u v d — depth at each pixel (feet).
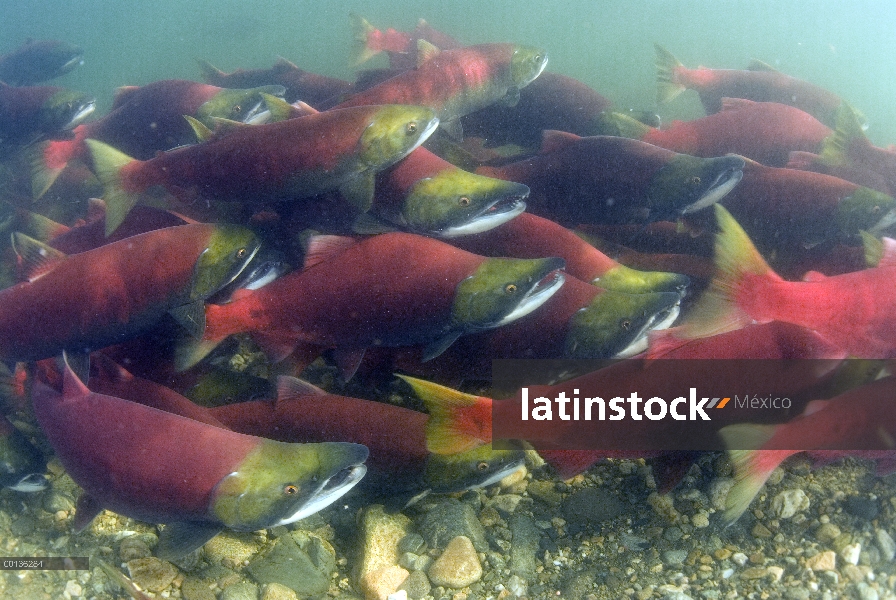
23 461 5.40
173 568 5.14
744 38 28.25
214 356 5.85
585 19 36.11
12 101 7.63
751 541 5.13
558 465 5.13
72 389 5.07
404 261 5.39
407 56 10.03
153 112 7.12
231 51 25.39
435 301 5.39
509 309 5.35
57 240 6.09
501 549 5.21
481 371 5.60
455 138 6.86
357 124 5.71
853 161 6.67
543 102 7.39
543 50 7.00
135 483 4.96
